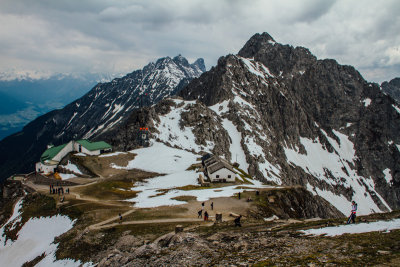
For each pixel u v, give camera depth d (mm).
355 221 29500
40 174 93688
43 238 50781
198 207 55500
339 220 32531
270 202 64125
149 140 128875
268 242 24266
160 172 97938
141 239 36938
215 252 23109
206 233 34469
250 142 165250
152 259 24016
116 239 39062
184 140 142625
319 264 16422
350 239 21188
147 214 50250
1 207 79562
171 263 21891
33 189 79125
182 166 105250
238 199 62906
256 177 140750
